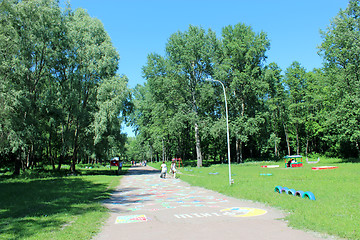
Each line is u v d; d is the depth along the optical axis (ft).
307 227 20.99
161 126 169.78
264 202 33.86
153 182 73.05
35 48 95.25
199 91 127.75
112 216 29.32
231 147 182.09
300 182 49.32
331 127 114.83
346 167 81.97
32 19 94.02
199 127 131.34
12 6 86.58
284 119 172.35
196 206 33.99
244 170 91.86
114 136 106.63
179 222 25.07
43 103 99.14
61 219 25.68
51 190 52.60
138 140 224.33
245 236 19.40
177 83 124.98
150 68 126.21
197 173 92.38
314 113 163.02
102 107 99.09
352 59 106.11
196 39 127.85
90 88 108.88
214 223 24.04
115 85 102.27
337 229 19.36
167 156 233.96
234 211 29.55
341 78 104.73
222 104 144.25
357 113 98.43
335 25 110.22
